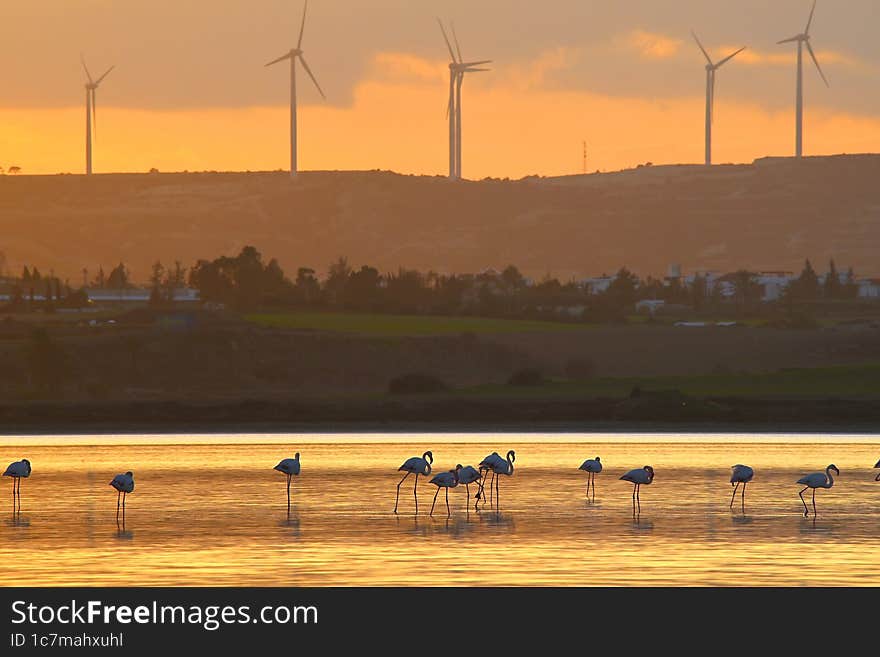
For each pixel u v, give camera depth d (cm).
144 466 12950
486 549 7438
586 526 8319
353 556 7244
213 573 6825
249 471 12312
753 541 7700
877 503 9506
